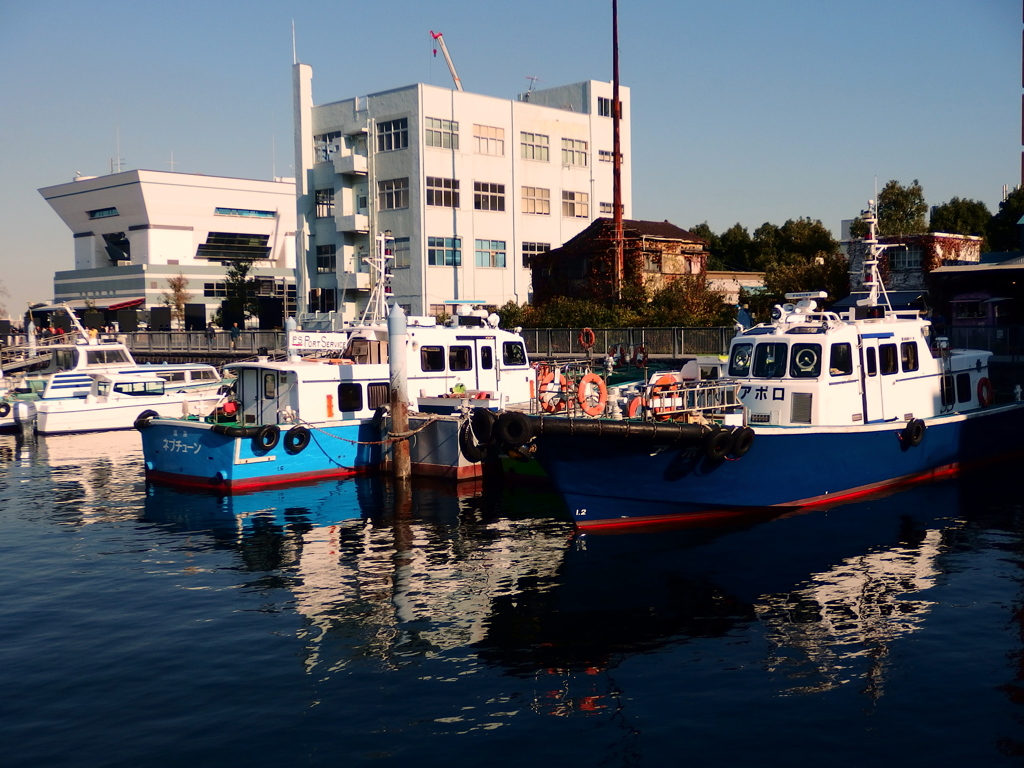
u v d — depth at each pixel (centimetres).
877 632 1120
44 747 875
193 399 3077
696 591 1291
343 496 2033
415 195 5372
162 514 1886
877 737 868
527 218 5953
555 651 1091
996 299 3981
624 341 4153
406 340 2211
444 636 1146
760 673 1014
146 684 1016
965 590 1261
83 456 2744
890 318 1898
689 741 870
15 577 1443
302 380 2184
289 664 1066
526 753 855
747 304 4941
